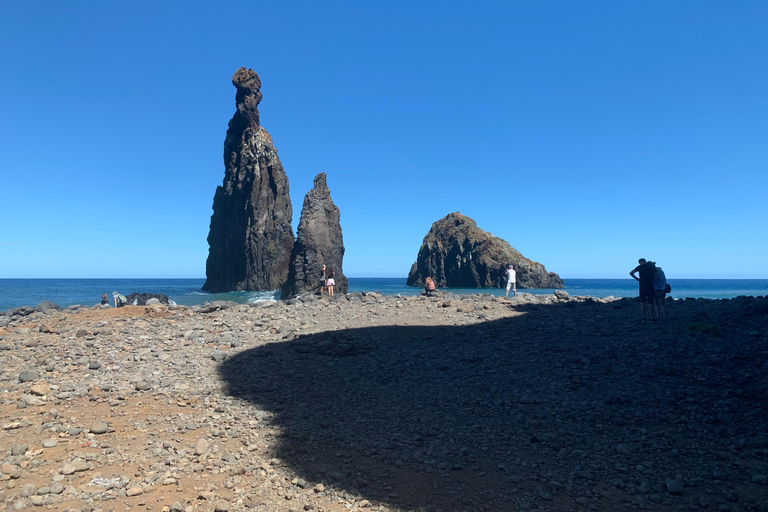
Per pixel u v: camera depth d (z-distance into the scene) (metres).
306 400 7.88
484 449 5.97
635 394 7.57
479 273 120.12
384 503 4.74
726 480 5.02
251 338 12.42
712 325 11.07
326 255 69.25
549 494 4.80
